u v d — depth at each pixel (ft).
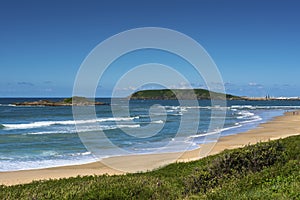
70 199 26.12
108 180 31.76
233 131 129.90
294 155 35.94
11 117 228.22
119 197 26.68
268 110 319.47
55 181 38.70
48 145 101.96
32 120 204.23
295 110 323.78
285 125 157.17
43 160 77.71
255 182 28.94
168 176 41.34
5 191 31.22
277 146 37.35
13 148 96.58
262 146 36.14
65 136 123.34
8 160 78.18
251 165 32.96
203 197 26.35
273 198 23.75
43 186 33.83
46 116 236.84
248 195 25.02
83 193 26.99
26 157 81.92
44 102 421.18
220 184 29.91
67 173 62.18
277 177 29.25
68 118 219.41
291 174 30.04
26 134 129.80
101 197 26.35
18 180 57.00
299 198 23.38
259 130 133.69
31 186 35.04
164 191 28.78
